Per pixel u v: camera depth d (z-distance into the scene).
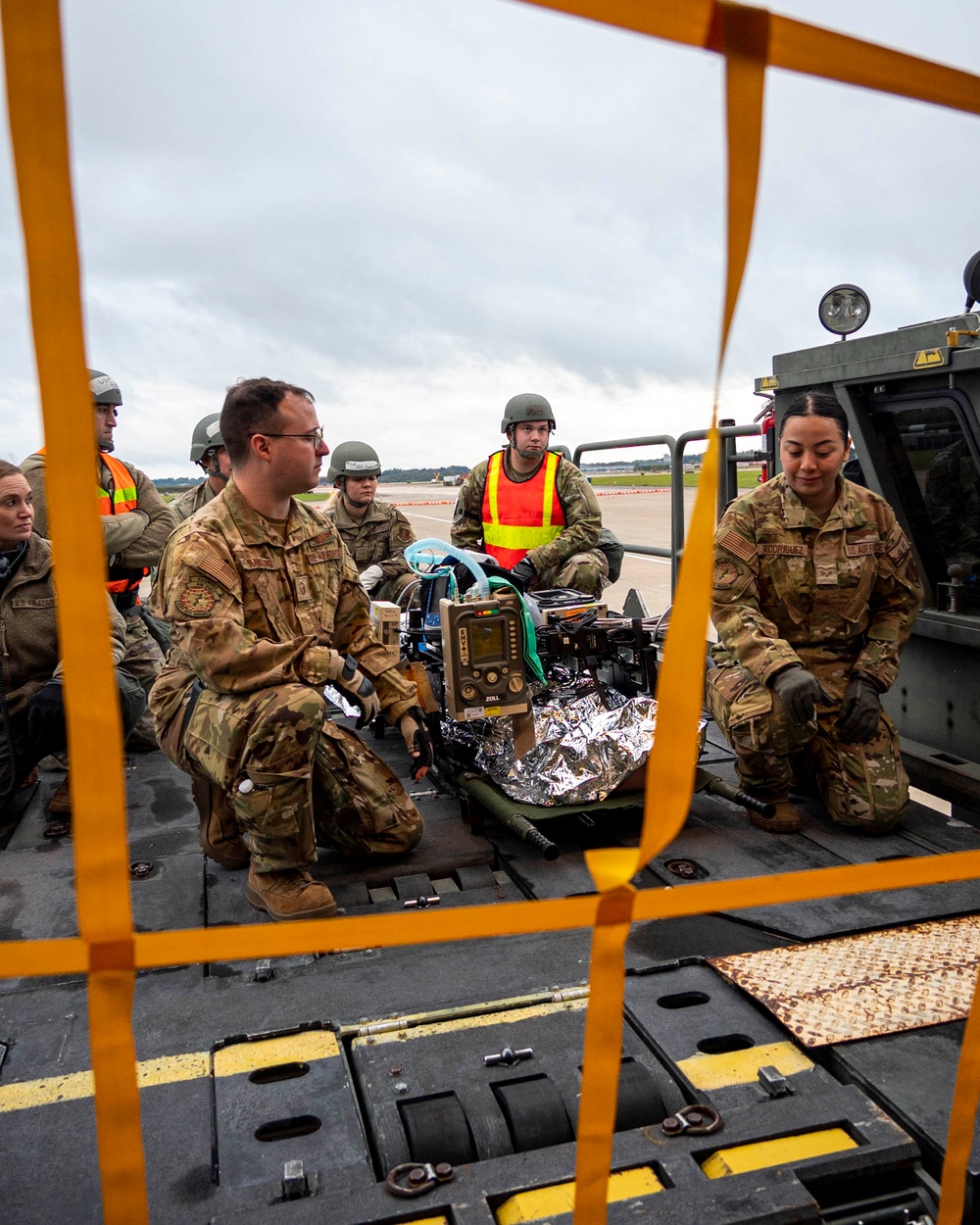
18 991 2.24
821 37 0.99
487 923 1.10
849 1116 1.66
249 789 2.48
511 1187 1.51
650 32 0.91
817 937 2.30
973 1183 1.53
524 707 2.83
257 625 2.77
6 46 0.77
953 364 2.98
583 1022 1.94
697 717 1.02
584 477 5.13
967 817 3.38
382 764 2.92
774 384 3.85
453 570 3.35
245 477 2.77
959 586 3.37
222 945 1.02
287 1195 1.52
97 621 0.88
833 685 3.17
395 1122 1.67
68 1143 1.68
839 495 3.18
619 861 1.11
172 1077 1.83
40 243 0.80
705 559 0.99
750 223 0.97
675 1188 1.49
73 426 0.84
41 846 3.14
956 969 2.12
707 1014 1.98
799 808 3.27
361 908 2.58
